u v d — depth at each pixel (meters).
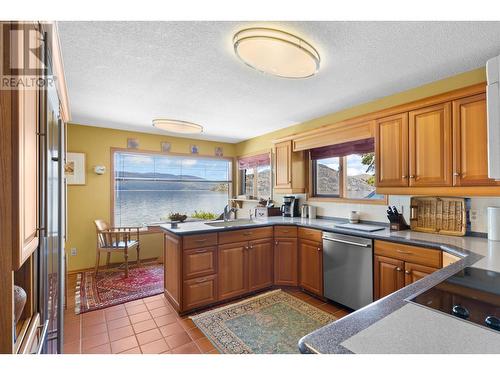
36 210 1.01
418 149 2.27
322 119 3.52
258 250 3.10
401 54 1.90
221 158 5.38
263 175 4.83
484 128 1.89
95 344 2.06
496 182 1.84
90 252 4.02
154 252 4.57
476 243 1.95
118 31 1.61
